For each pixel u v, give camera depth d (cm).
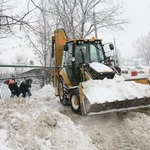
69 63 920
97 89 699
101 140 559
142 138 545
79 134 503
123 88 711
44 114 507
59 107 962
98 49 912
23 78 1339
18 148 407
